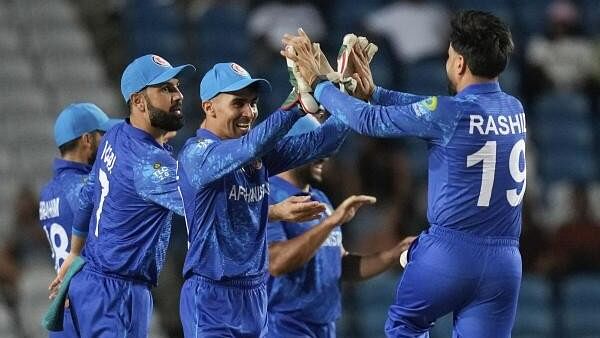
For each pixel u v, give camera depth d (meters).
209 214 22.78
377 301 43.75
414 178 49.34
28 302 41.47
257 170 23.23
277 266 25.72
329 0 56.19
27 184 44.41
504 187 21.83
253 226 23.17
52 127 47.31
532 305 45.28
